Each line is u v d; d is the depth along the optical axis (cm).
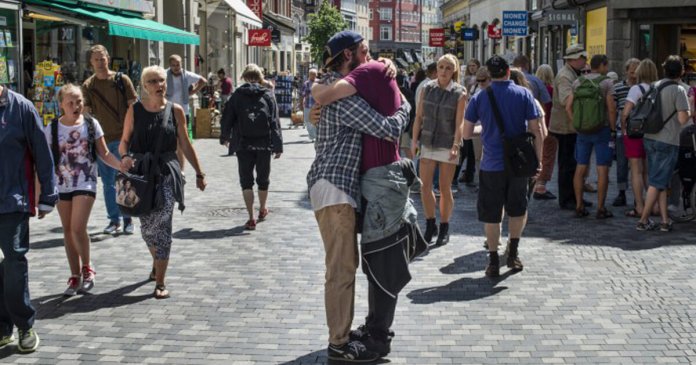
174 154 731
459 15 6019
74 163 729
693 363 550
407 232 562
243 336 609
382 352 564
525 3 3850
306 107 2464
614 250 894
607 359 558
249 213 1030
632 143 1075
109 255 876
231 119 1033
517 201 785
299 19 8212
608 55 2297
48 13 1638
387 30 14750
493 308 676
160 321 646
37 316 661
